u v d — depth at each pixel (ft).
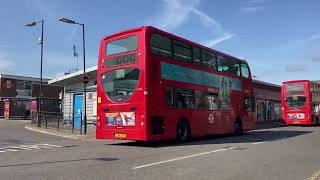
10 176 31.91
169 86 60.75
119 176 32.12
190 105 65.98
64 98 115.65
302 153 50.57
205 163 40.22
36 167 36.81
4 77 230.89
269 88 173.17
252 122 89.61
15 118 179.11
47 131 87.40
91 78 111.75
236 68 84.43
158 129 57.88
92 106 105.19
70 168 36.14
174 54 62.80
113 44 60.80
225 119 77.82
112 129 59.31
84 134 79.10
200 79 69.56
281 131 101.14
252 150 53.26
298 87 132.57
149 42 57.47
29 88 239.91
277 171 36.37
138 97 56.75
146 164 38.88
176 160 42.06
